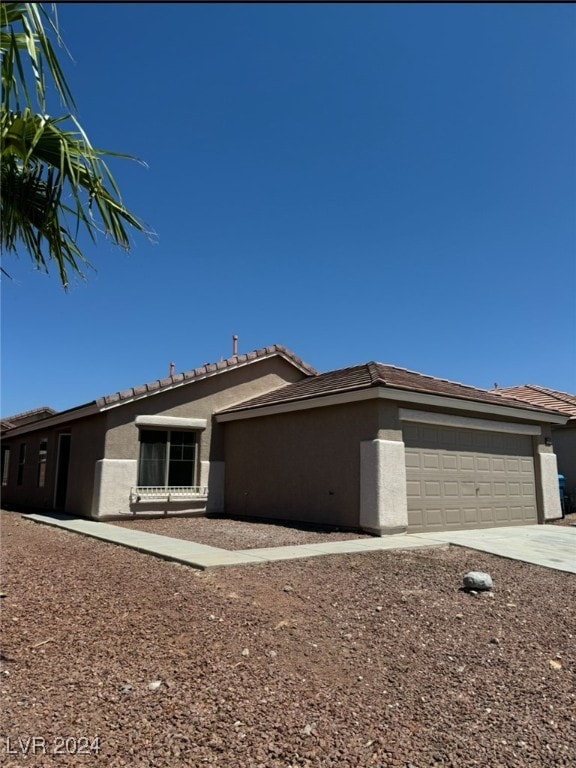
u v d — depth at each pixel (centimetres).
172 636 502
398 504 1149
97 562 797
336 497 1231
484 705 424
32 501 1873
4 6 369
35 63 364
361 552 905
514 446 1494
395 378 1283
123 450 1430
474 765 347
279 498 1391
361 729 379
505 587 741
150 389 1469
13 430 2045
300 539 1070
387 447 1153
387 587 713
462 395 1350
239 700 401
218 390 1614
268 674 445
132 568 750
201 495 1528
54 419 1677
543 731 390
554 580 787
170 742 346
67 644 475
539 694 445
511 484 1457
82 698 389
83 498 1476
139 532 1128
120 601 590
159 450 1497
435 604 654
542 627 598
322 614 594
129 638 493
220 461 1588
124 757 329
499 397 1602
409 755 353
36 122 402
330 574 762
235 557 811
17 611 548
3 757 320
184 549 882
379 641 535
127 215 443
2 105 387
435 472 1265
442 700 428
